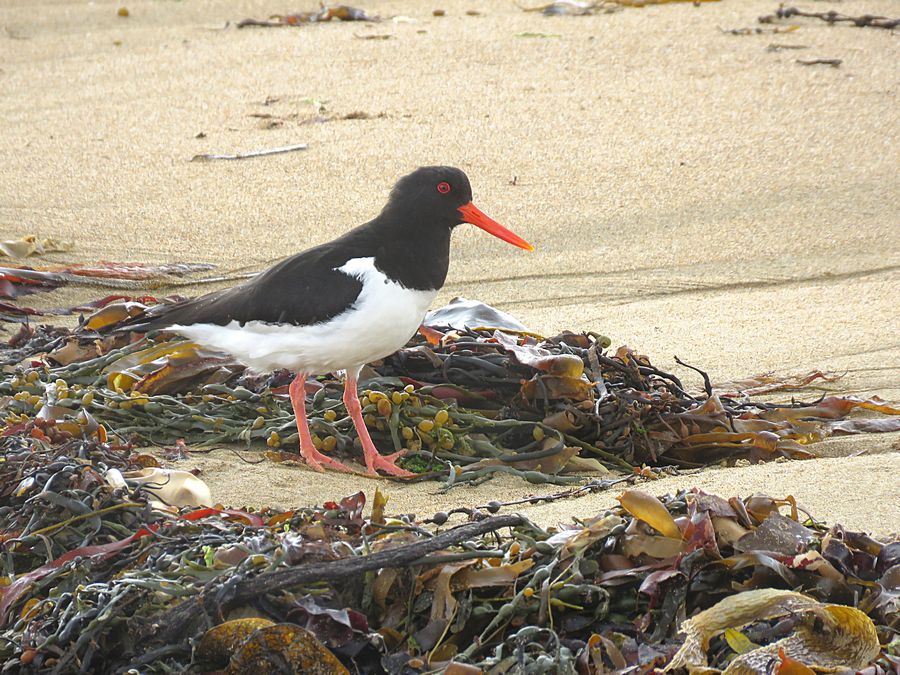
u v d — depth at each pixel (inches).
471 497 341.7
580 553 237.5
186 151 703.1
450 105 772.0
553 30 948.0
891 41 903.7
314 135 724.0
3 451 313.7
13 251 557.6
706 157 681.6
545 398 378.6
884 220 598.5
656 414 383.9
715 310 510.9
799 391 429.7
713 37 916.6
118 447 336.8
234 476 353.7
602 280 544.4
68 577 248.2
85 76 866.8
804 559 228.1
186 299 439.2
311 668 214.5
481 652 225.8
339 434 389.7
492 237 591.8
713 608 216.4
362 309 359.6
